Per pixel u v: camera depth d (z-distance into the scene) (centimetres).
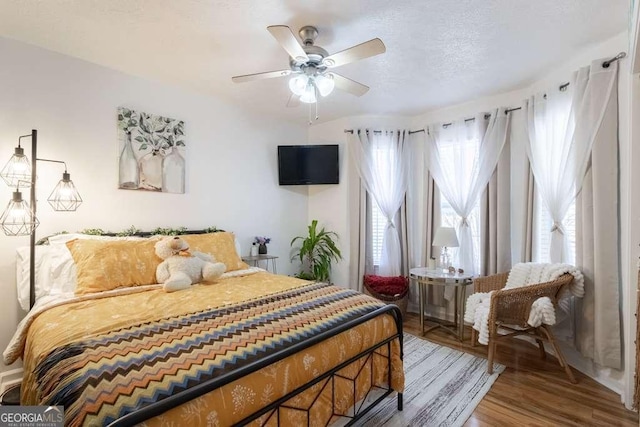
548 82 285
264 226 400
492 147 326
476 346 301
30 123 235
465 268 347
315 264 416
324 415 151
